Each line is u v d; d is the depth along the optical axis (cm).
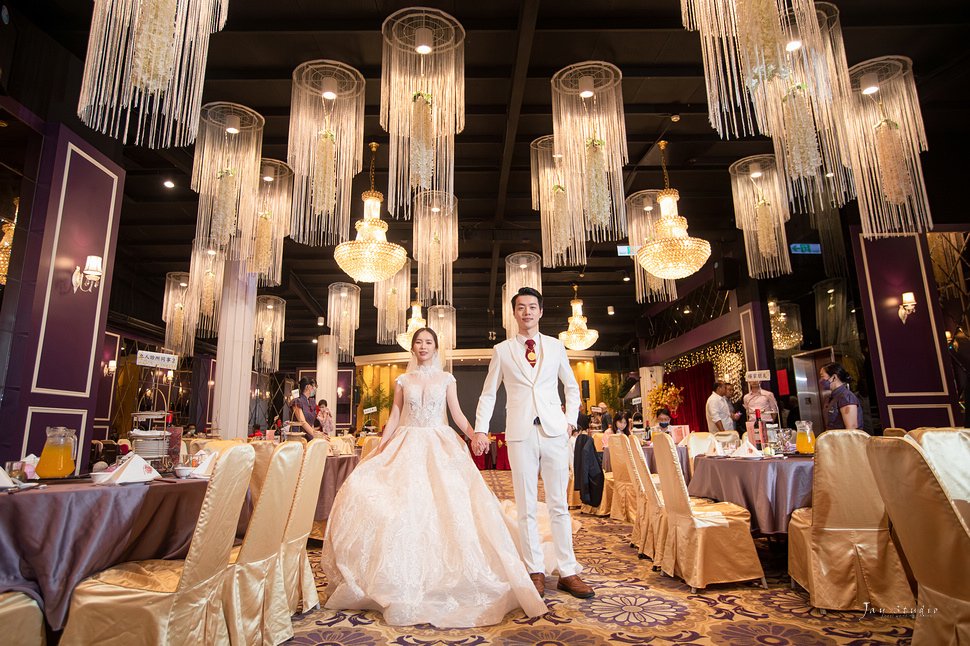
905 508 150
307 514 280
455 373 1917
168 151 666
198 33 336
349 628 254
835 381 453
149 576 190
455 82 490
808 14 397
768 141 736
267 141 704
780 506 308
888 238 730
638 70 595
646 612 273
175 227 998
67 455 239
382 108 499
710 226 1003
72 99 525
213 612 194
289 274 1230
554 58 584
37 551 172
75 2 484
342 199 586
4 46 440
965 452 210
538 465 315
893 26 536
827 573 269
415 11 479
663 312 1493
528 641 236
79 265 520
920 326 706
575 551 431
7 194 505
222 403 747
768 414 442
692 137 721
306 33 532
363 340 1889
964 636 137
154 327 1240
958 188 720
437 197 792
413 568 271
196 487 230
